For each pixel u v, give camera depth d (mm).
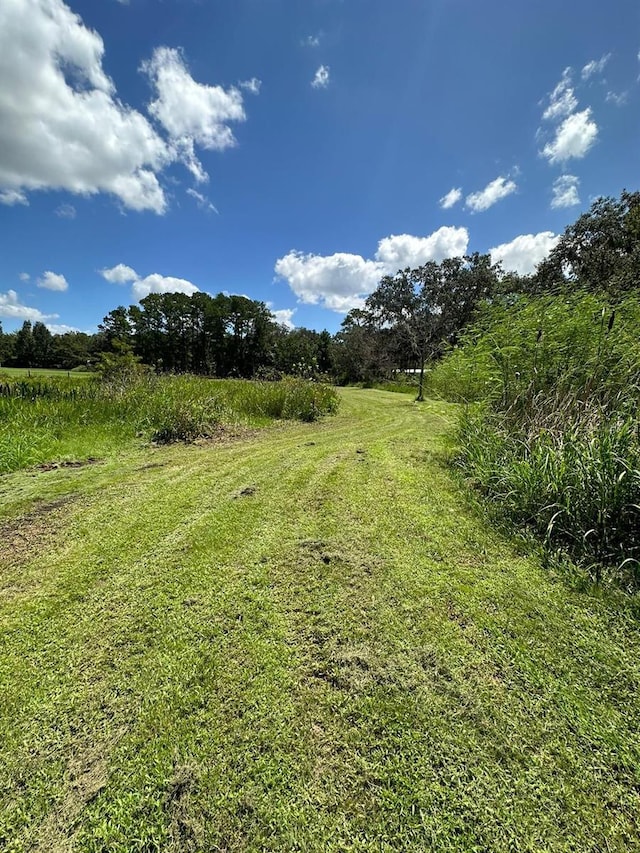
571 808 988
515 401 3572
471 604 1801
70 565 2152
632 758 1109
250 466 4066
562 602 1809
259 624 1676
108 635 1609
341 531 2531
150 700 1306
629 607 1750
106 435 5277
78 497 3172
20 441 4414
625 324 3443
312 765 1099
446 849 909
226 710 1270
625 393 2951
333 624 1675
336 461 4223
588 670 1426
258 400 7816
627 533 2125
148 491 3314
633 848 907
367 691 1343
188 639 1585
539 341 3605
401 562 2158
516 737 1177
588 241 16422
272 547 2334
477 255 22797
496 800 1009
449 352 6387
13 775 1078
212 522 2684
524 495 2588
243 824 962
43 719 1239
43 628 1653
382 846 917
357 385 25156
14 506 2979
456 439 4199
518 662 1467
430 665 1455
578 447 2447
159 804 1005
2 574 2068
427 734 1188
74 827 958
